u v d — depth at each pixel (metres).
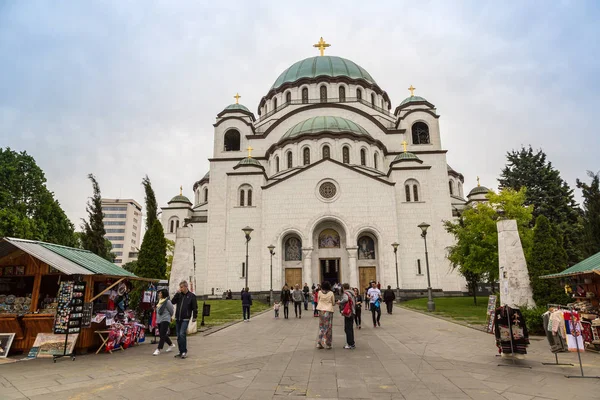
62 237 36.81
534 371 8.34
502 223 14.80
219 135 49.00
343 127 43.84
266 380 7.63
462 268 28.19
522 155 44.28
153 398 6.50
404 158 41.09
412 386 7.16
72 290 10.62
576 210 40.44
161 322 10.89
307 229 37.53
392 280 36.19
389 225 37.34
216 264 41.28
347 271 37.56
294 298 21.86
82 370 8.73
